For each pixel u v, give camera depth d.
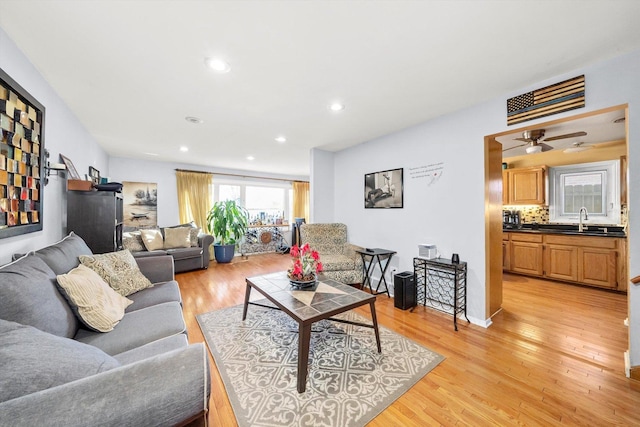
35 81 1.78
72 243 1.82
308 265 2.27
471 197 2.52
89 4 1.22
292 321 2.54
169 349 1.25
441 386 1.60
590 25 1.39
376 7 1.25
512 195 4.56
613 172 3.79
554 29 1.42
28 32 1.42
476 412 1.40
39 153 1.79
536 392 1.54
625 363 1.75
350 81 1.99
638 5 1.24
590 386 1.59
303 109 2.54
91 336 1.34
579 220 4.04
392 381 1.64
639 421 1.32
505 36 1.48
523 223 4.63
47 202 1.99
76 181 2.32
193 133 3.33
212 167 6.00
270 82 1.99
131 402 0.66
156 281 2.30
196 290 3.53
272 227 6.70
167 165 5.41
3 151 1.39
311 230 3.93
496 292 2.69
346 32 1.44
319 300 1.92
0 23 1.34
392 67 1.80
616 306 2.88
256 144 3.88
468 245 2.56
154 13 1.28
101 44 1.53
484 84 2.06
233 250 5.49
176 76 1.90
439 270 2.79
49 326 1.11
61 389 0.64
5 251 1.44
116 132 3.27
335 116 2.73
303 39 1.49
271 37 1.47
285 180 7.12
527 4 1.24
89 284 1.48
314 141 3.72
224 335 2.25
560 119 1.94
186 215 5.56
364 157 3.77
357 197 3.89
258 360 1.88
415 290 2.93
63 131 2.33
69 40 1.49
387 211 3.42
